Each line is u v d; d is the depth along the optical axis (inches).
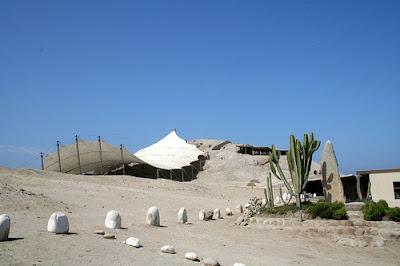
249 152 4315.9
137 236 572.1
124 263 401.7
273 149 943.7
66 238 476.7
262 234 765.3
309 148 888.3
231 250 580.4
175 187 1713.8
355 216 828.0
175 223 785.6
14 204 740.0
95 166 2454.5
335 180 956.0
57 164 2353.6
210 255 516.4
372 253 677.3
